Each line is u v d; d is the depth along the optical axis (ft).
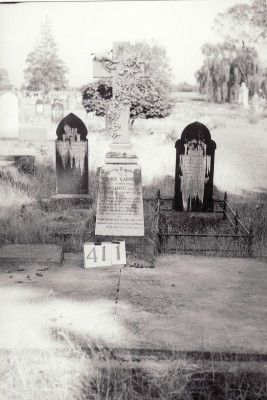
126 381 10.39
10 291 15.84
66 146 29.22
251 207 30.48
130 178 20.22
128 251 19.63
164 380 10.42
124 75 20.35
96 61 20.44
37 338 12.00
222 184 32.71
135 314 13.79
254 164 33.24
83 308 14.23
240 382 10.50
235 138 34.14
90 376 10.54
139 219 20.25
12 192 29.78
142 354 11.35
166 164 34.73
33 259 18.99
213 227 25.23
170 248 22.22
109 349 11.43
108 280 17.33
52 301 14.83
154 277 17.84
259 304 14.85
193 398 9.98
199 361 11.20
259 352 11.34
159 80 34.81
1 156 34.63
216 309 14.32
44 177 32.94
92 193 30.96
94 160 34.94
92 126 35.65
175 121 35.24
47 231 23.84
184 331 12.57
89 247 19.06
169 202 30.01
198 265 19.80
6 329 12.55
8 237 23.62
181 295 15.64
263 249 22.41
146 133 35.32
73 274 18.13
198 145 25.29
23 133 35.60
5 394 9.93
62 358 11.07
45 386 10.12
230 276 18.15
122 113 20.45
